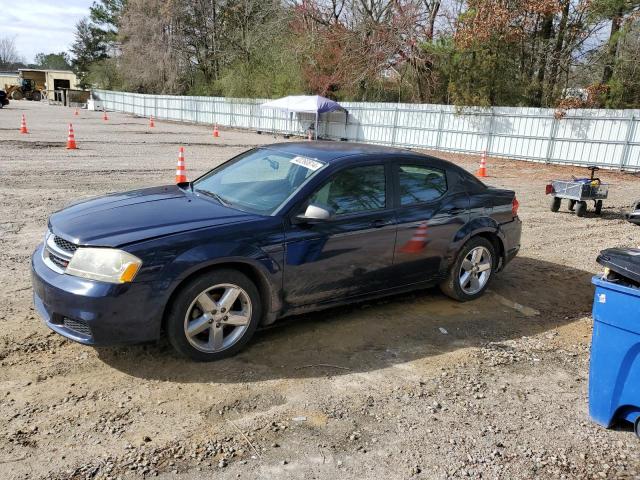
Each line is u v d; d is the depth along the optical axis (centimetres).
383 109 2816
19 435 296
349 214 445
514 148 2267
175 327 368
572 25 2464
